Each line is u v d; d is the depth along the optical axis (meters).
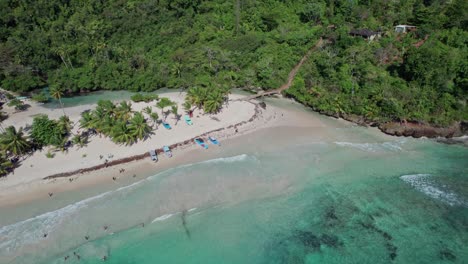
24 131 69.81
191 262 41.97
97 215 47.50
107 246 43.72
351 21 107.94
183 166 57.81
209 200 50.84
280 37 104.12
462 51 79.94
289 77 93.81
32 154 60.91
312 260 42.09
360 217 47.72
